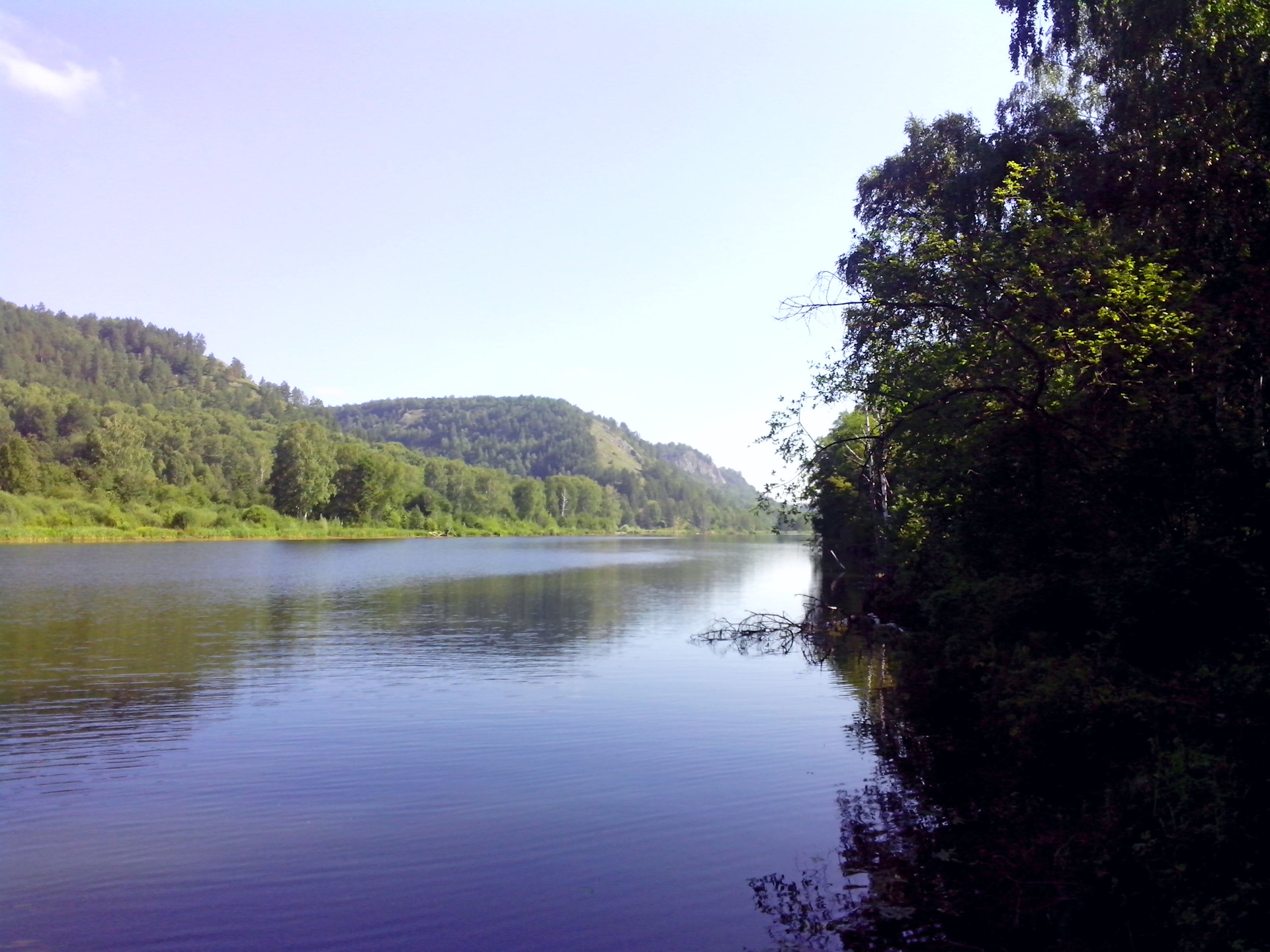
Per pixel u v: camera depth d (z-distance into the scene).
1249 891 6.86
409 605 39.19
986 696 13.19
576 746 14.91
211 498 121.50
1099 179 16.95
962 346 14.98
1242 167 13.84
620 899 9.01
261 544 101.19
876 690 19.72
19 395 162.12
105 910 8.81
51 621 31.66
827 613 33.66
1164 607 10.49
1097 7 18.41
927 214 24.72
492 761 13.99
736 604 40.41
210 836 10.80
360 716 17.27
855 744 14.91
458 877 9.58
